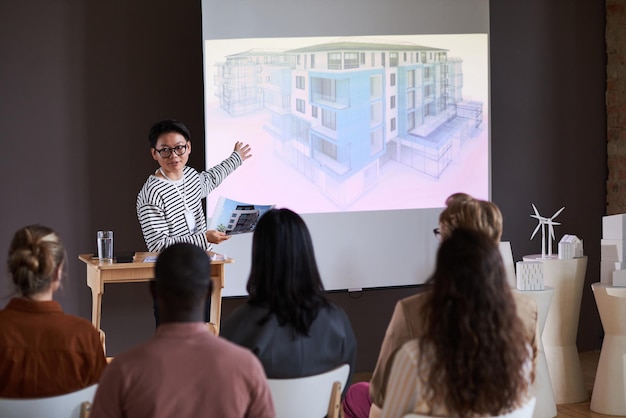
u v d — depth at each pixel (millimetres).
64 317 2545
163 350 1981
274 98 4973
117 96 5008
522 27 5602
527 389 2197
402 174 5168
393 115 5133
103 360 2592
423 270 5230
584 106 5742
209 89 4883
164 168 4363
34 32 4875
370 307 5465
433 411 2139
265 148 4973
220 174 4656
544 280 4730
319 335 2666
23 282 2492
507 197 5637
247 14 4918
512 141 5625
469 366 2041
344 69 5055
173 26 5059
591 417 4480
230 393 1984
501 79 5582
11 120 4867
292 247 2617
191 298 2027
